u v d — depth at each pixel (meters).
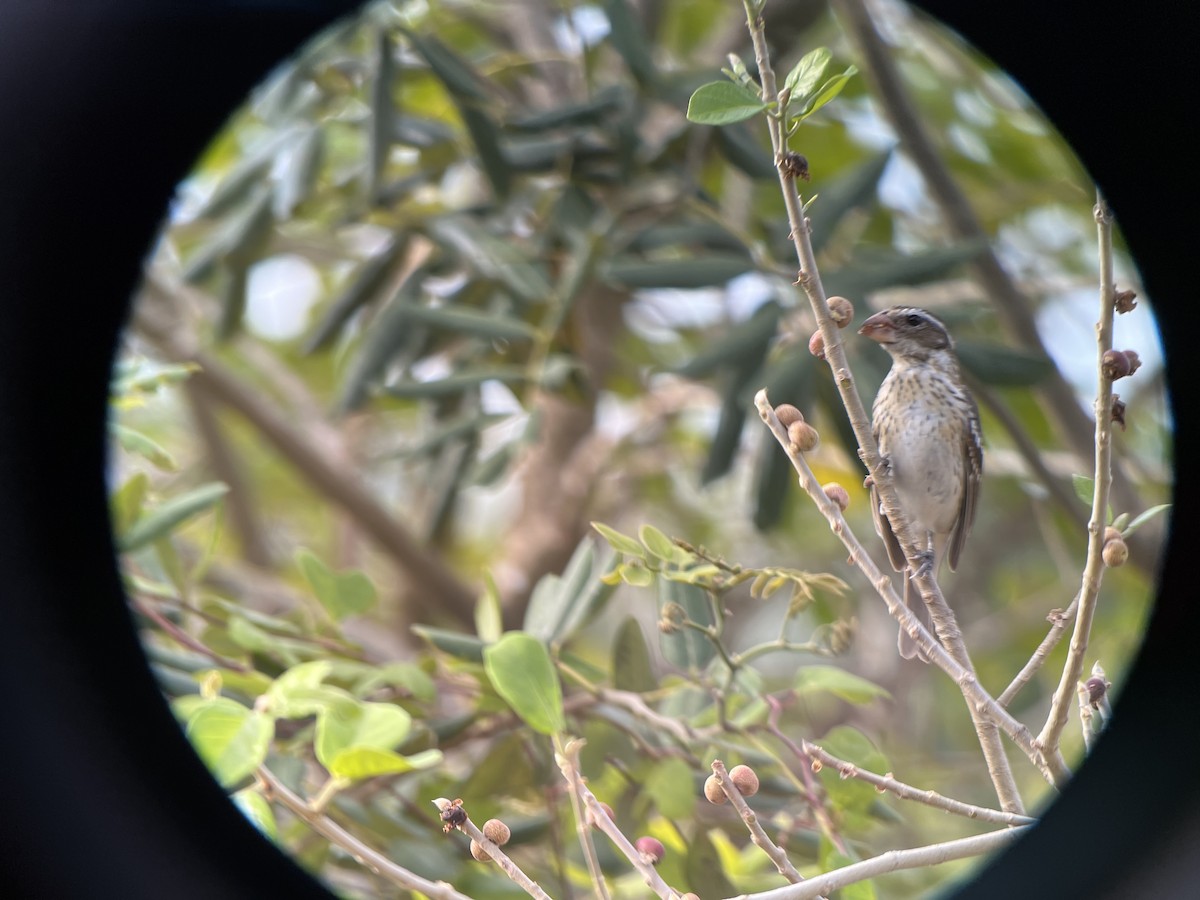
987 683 5.39
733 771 4.86
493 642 5.02
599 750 5.03
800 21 5.22
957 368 5.11
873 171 5.13
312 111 5.20
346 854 5.00
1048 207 5.38
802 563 5.45
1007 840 4.84
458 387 5.16
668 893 4.84
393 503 5.61
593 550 5.05
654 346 5.50
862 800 4.96
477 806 5.03
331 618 5.04
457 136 5.23
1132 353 4.83
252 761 4.88
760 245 5.16
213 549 5.04
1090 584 4.84
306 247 5.41
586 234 5.16
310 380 5.62
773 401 5.09
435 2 5.33
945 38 5.24
